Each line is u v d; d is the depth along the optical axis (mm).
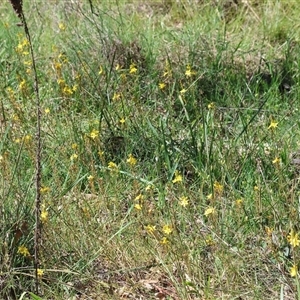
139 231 4160
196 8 7742
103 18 7238
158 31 7273
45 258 3996
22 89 5516
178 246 4051
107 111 5598
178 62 6379
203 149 4984
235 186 4762
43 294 3799
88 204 4355
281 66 6512
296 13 7609
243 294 3650
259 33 7309
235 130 5414
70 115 5418
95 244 4141
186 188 4734
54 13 7461
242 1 7816
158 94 5969
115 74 6082
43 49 6805
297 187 4672
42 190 4230
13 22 7496
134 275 4031
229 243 4125
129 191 4742
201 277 3877
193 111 5738
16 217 4043
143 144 5180
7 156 4516
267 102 5809
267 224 4305
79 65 6285
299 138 5293
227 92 5902
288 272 3898
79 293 3918
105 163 5043
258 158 4867
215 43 6730
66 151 5090
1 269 3818
